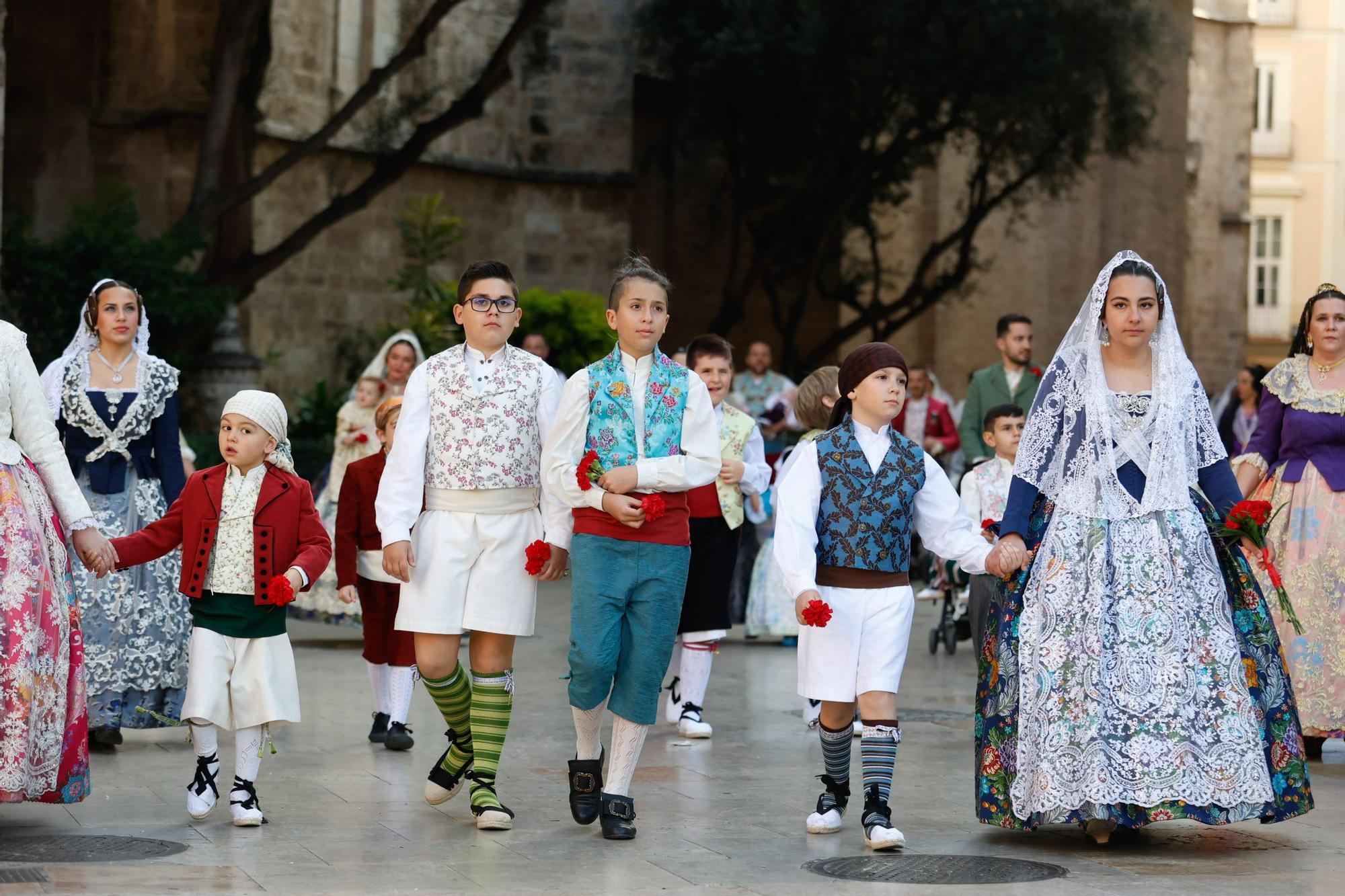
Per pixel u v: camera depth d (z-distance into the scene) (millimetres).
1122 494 5309
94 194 23078
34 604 5250
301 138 23969
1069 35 23734
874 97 23891
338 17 24672
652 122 29438
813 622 5098
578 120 27641
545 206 27422
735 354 31062
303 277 24266
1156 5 26078
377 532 7465
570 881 4695
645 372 5453
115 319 7281
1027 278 31844
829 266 29500
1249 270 46344
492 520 5500
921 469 5441
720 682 10086
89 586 7180
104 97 23125
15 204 22719
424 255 23625
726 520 7941
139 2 23062
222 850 5125
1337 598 7305
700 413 5438
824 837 5430
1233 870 4918
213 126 19078
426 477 5539
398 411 7484
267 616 5633
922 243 30484
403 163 20781
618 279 5504
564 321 21219
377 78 19875
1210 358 44594
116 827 5523
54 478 5453
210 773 5633
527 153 27422
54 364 7297
